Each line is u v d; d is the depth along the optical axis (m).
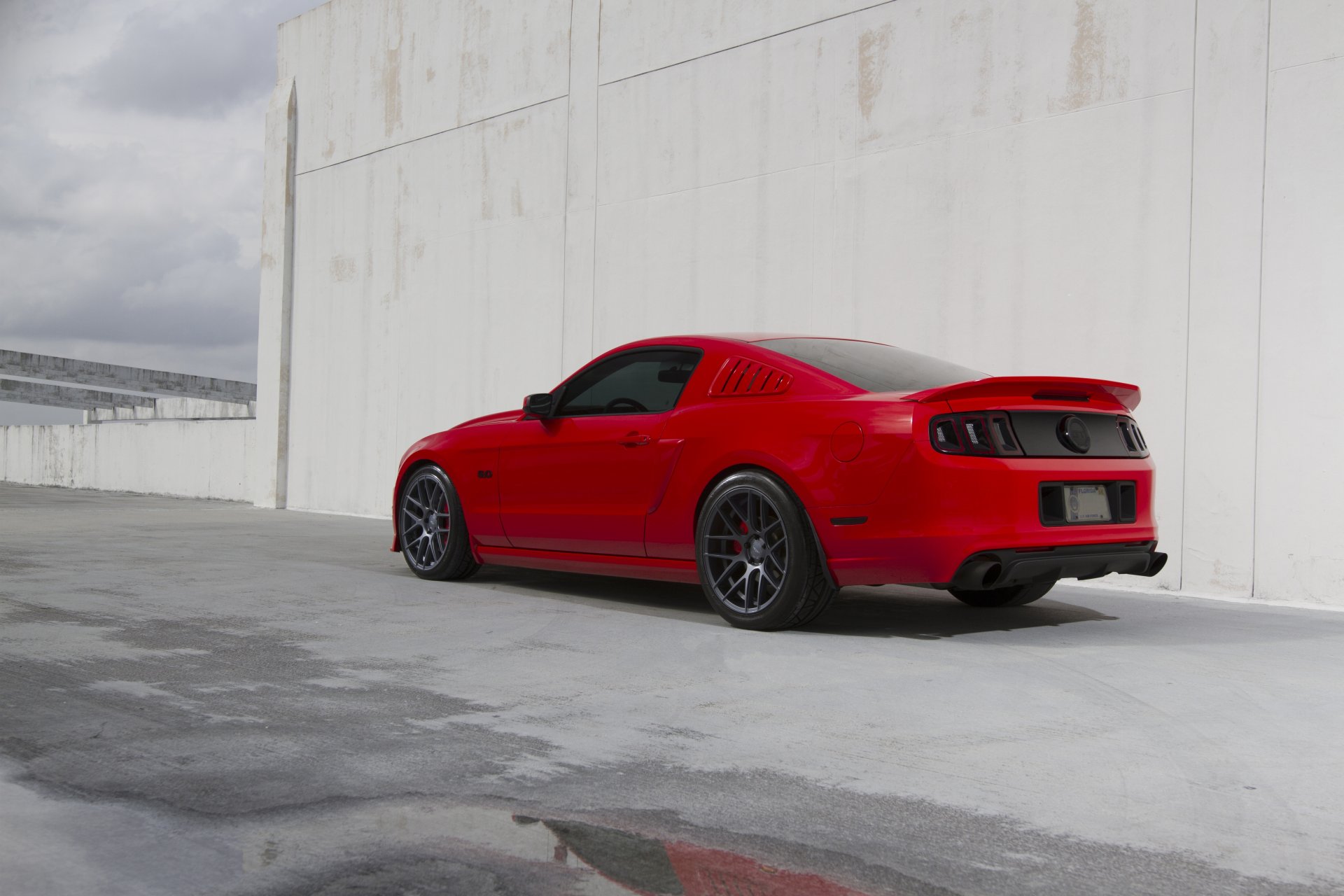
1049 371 5.85
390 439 10.23
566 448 4.60
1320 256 4.93
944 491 3.44
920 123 6.43
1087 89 5.71
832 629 3.92
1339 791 2.09
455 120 9.65
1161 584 5.39
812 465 3.67
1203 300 5.29
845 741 2.39
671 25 7.86
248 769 2.12
